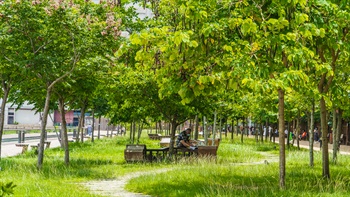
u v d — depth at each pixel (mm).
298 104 21672
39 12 13898
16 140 36531
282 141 10953
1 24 13969
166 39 9141
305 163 19781
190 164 18672
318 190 10906
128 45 9727
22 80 16109
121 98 20375
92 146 30516
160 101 19812
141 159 19766
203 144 23750
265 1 9656
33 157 20797
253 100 29828
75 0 14844
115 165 18391
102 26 14492
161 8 14086
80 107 32844
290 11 9352
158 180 12977
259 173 14828
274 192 10227
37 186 11070
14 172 14289
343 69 13438
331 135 48938
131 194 10867
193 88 9953
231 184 11492
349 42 11047
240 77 9492
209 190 10773
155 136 44438
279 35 9023
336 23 9883
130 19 23828
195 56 9961
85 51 14570
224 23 9688
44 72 13906
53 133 53625
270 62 9555
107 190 11516
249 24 8875
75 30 14133
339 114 26828
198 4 9422
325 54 12648
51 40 14375
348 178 13742
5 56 14102
